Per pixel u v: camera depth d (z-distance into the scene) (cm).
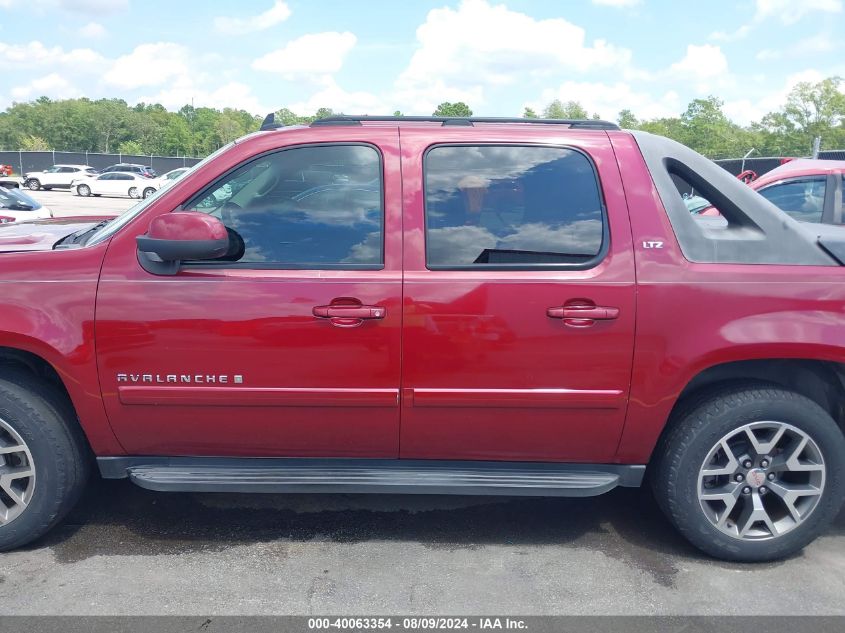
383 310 287
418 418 297
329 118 311
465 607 275
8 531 302
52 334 286
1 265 290
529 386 292
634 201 296
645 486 394
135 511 352
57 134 9750
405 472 308
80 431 310
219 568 300
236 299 287
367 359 290
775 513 314
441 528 341
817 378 316
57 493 302
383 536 332
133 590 282
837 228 379
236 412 296
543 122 316
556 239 295
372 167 300
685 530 308
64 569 297
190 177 301
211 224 275
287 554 313
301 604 275
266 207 300
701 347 288
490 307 287
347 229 296
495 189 300
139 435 302
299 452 309
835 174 745
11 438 302
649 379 291
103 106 10025
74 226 404
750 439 299
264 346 288
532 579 296
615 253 291
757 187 772
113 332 288
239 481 301
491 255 294
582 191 299
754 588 292
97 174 3916
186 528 336
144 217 296
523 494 301
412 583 291
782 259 295
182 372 291
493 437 302
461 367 291
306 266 293
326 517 351
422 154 301
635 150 303
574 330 288
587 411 295
